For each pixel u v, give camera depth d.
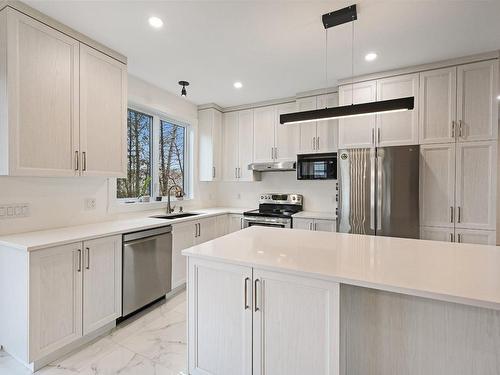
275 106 4.02
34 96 1.93
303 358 1.33
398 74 2.92
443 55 2.61
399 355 1.37
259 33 2.23
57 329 1.87
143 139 3.50
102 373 1.77
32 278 1.72
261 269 1.40
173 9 1.92
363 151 2.89
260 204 4.31
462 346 1.24
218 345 1.55
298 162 3.66
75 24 2.10
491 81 2.55
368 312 1.42
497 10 1.92
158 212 3.54
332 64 2.82
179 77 3.17
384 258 1.47
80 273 2.01
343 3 1.86
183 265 3.14
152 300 2.68
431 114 2.78
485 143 2.57
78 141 2.22
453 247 1.71
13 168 1.81
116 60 2.54
